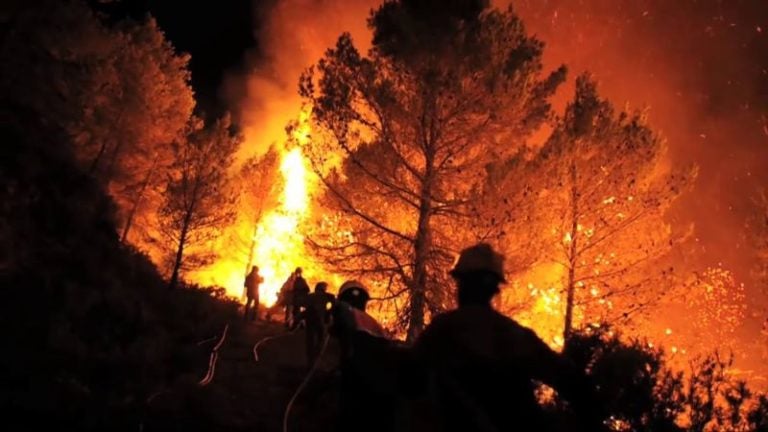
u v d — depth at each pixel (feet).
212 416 25.02
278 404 28.07
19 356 25.80
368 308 40.98
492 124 40.09
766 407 15.53
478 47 39.52
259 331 49.78
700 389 16.28
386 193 41.39
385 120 40.47
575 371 9.08
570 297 42.37
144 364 29.17
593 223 43.32
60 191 43.88
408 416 13.91
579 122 43.29
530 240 38.34
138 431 22.09
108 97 73.61
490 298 10.08
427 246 39.63
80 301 33.19
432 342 9.66
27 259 35.47
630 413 14.47
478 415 8.83
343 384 15.88
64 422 21.45
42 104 53.72
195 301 47.73
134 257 48.06
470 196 37.96
